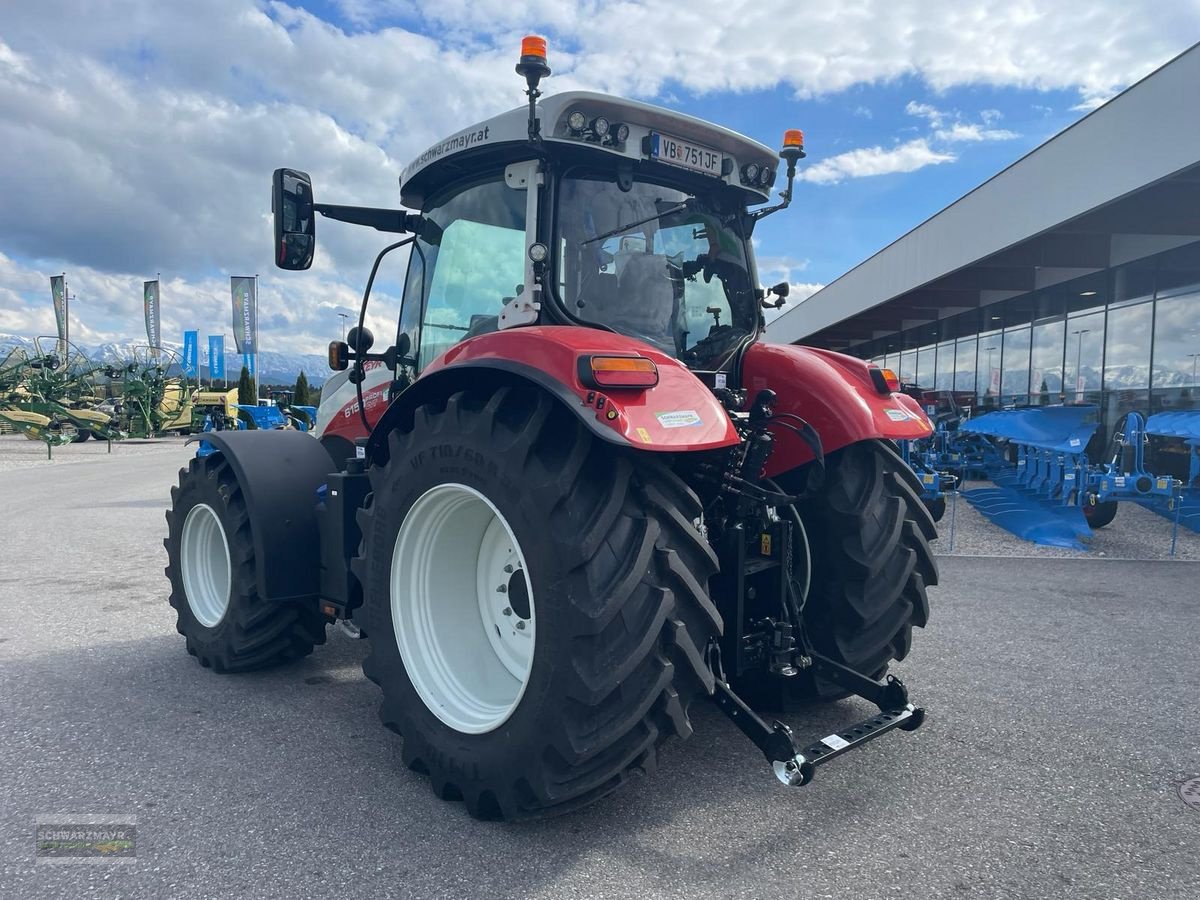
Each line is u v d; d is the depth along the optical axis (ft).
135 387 86.48
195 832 8.18
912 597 10.50
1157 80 25.49
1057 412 28.37
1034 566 22.62
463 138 10.08
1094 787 9.29
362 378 13.67
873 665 10.55
